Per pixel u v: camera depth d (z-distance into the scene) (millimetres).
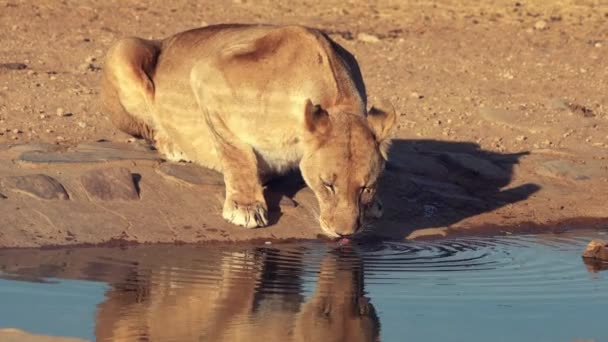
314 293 11023
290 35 12945
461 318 10406
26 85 18812
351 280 11508
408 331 10016
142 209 13156
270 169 13461
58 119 16828
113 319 9961
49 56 21266
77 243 12320
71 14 24875
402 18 27453
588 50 24781
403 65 22594
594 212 14820
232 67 12984
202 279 11320
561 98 20578
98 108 17641
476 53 24078
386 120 12172
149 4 26750
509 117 18844
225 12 26750
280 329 9930
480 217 14328
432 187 14992
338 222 11898
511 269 12219
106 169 13656
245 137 13102
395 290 11227
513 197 15102
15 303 10281
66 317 9977
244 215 13008
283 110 12789
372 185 12086
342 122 12078
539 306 10859
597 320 10445
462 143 17312
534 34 26219
